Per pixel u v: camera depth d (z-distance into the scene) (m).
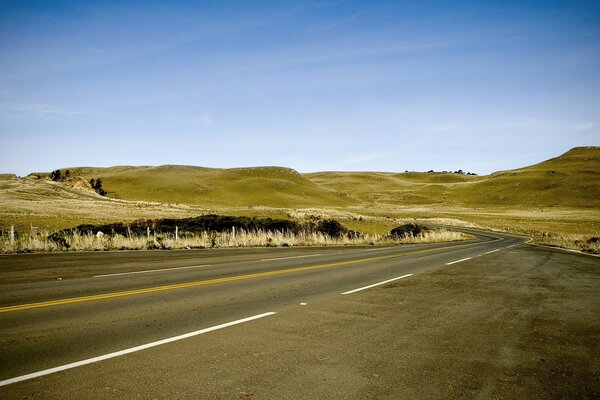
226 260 17.70
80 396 4.21
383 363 5.26
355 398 4.25
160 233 28.48
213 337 6.29
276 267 15.36
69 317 7.45
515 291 10.73
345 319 7.51
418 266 16.56
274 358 5.39
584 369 5.14
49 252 20.28
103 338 6.16
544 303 9.18
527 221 94.75
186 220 34.16
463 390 4.49
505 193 169.38
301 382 4.63
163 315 7.65
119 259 17.52
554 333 6.74
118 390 4.36
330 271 14.42
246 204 136.12
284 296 9.64
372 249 26.50
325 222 37.06
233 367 5.05
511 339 6.38
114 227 30.66
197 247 24.70
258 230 30.06
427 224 81.38
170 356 5.41
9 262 16.02
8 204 57.91
